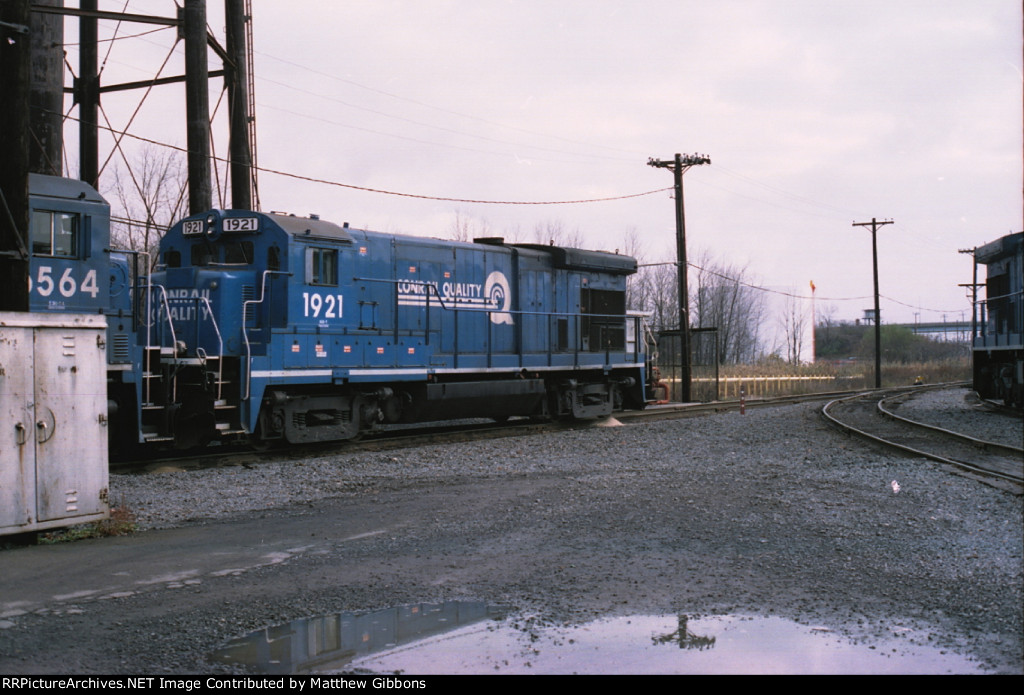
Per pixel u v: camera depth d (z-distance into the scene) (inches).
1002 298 962.1
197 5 683.4
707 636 209.8
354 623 219.6
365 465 519.8
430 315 693.3
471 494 413.7
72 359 336.2
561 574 265.3
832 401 1127.0
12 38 358.9
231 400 551.5
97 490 341.4
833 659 194.2
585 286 871.7
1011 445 623.2
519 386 768.9
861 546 300.8
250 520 358.0
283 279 571.5
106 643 202.1
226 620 220.1
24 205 363.3
